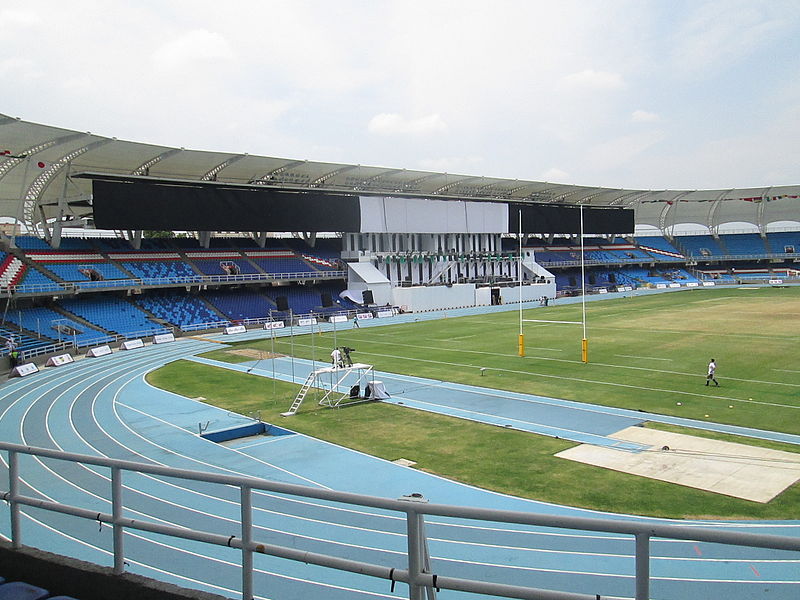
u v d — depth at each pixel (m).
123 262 65.00
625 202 111.12
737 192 106.69
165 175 63.50
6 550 6.03
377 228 79.56
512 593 3.83
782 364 37.25
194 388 36.06
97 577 5.40
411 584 4.10
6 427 27.27
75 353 49.00
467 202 89.00
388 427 26.39
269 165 65.25
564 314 71.25
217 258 74.19
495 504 17.50
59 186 59.19
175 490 17.78
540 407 29.06
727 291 98.62
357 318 73.44
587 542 12.99
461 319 70.88
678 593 10.89
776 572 11.75
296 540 13.38
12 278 51.62
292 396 33.16
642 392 31.30
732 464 20.25
